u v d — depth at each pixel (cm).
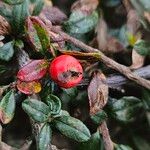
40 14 15
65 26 15
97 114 14
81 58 13
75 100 15
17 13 14
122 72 15
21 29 14
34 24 13
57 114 13
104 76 14
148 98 16
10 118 13
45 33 13
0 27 14
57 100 13
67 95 15
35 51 14
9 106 13
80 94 16
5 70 15
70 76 12
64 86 13
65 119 13
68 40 14
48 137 13
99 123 15
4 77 15
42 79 14
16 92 13
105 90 14
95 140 15
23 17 14
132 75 15
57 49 13
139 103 15
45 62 13
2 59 14
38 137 13
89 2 16
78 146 15
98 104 14
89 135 13
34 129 13
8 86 13
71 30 15
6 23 14
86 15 16
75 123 13
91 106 14
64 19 15
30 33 13
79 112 16
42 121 13
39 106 13
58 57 13
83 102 16
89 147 15
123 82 15
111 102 15
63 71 12
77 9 16
